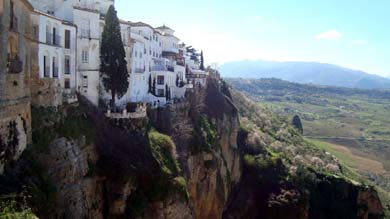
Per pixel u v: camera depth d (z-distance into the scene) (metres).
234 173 96.69
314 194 101.62
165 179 54.28
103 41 59.00
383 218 109.56
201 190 75.38
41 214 32.62
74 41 51.66
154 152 57.84
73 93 50.72
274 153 109.12
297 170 102.81
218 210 82.44
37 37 42.31
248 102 147.38
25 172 34.31
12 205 28.70
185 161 70.56
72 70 51.16
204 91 99.12
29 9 39.97
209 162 77.31
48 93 44.06
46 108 43.25
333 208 101.38
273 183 96.12
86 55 54.72
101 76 59.09
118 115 56.12
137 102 69.75
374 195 107.31
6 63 32.81
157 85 83.25
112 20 59.03
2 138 32.22
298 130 169.38
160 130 69.12
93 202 44.94
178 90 87.56
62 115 45.75
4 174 32.28
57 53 47.06
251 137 106.75
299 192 95.44
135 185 49.62
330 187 104.56
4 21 32.25
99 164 47.53
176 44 103.88
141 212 48.88
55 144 41.41
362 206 104.75
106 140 51.09
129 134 56.09
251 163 99.88
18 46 36.06
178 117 76.06
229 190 91.50
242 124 115.12
